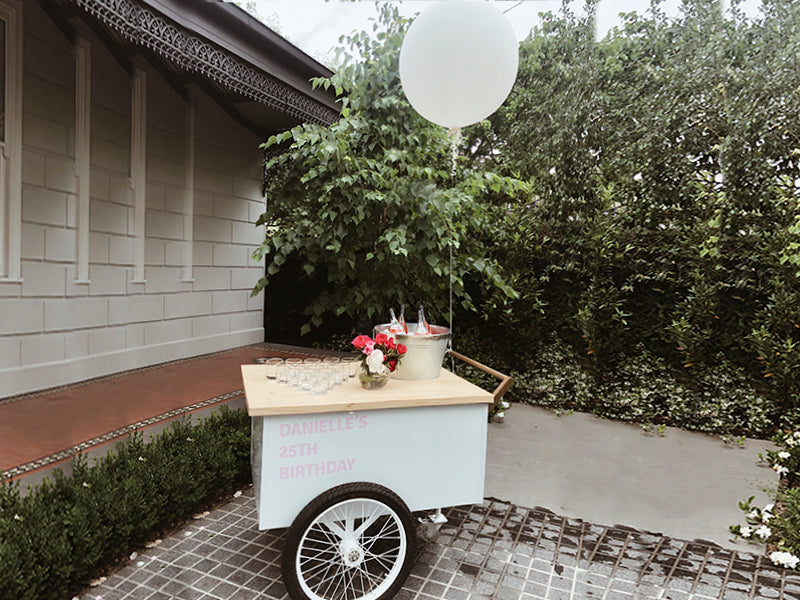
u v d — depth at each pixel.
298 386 1.97
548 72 4.62
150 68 5.16
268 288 7.30
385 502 1.79
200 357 5.85
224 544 2.19
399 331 2.16
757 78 3.59
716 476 3.03
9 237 3.85
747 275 3.69
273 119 6.16
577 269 4.39
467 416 1.97
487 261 4.05
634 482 2.94
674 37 3.95
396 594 1.89
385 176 3.47
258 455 2.11
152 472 2.30
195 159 5.86
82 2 2.81
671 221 3.97
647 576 2.05
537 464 3.20
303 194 3.87
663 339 4.08
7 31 3.79
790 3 3.49
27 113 3.96
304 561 2.07
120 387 4.32
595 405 4.34
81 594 1.83
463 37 1.92
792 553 2.19
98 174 4.64
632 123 4.11
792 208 3.44
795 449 3.17
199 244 5.97
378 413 1.84
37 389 4.09
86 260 4.47
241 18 3.91
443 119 2.21
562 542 2.29
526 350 4.72
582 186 4.31
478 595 1.90
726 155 3.71
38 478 2.46
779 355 3.54
